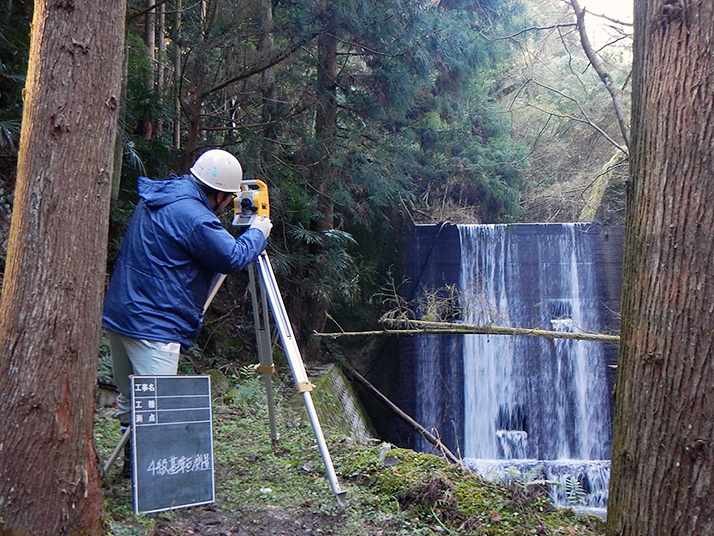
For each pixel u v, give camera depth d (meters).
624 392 2.35
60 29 2.23
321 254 9.10
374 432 10.52
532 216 17.78
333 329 11.13
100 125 2.32
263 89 7.79
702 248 2.13
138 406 2.76
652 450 2.20
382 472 3.65
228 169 3.00
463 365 11.60
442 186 15.38
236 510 2.98
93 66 2.29
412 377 11.45
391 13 8.19
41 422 2.17
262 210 3.25
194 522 2.79
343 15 7.78
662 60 2.28
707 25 2.17
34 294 2.18
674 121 2.22
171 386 2.88
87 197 2.28
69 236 2.23
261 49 8.13
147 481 2.75
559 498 10.65
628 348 2.34
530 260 12.29
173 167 8.20
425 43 8.71
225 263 2.83
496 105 16.53
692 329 2.13
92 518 2.31
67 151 2.23
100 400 4.86
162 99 8.32
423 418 11.35
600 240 12.36
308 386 3.14
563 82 17.44
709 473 2.07
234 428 4.50
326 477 3.57
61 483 2.21
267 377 3.76
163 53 9.27
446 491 3.44
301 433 4.49
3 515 2.12
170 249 2.81
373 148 9.43
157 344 2.80
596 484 10.96
